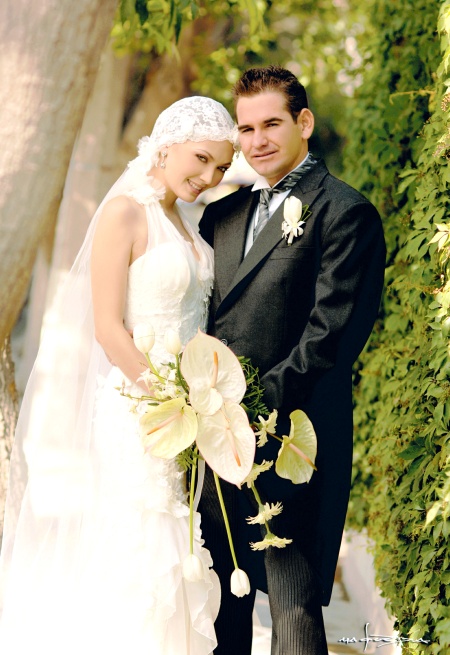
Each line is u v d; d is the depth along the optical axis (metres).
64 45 4.38
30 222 4.46
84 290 4.00
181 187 3.88
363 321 3.72
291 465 3.45
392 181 5.39
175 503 3.76
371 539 5.66
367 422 5.82
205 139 3.80
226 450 3.38
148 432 3.35
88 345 3.99
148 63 10.75
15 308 4.61
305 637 3.63
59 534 3.84
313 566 3.73
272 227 3.74
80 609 3.74
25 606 3.85
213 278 3.97
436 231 4.01
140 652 3.61
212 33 11.08
